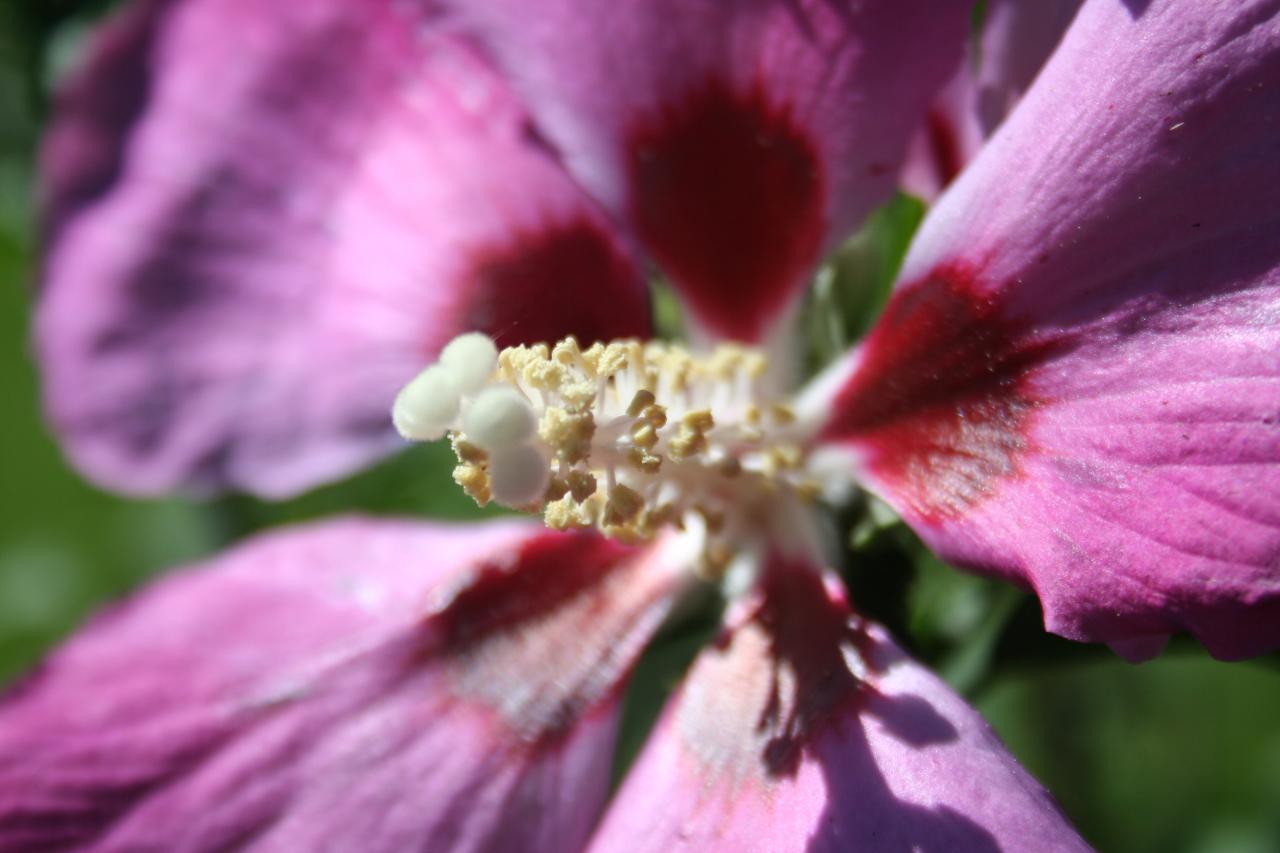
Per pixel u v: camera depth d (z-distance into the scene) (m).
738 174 0.17
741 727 0.16
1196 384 0.14
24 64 0.20
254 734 0.17
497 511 0.22
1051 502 0.15
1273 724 0.25
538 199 0.18
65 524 0.26
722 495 0.17
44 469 0.26
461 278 0.18
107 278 0.19
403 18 0.18
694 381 0.17
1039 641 0.17
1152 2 0.14
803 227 0.17
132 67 0.18
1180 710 0.25
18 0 0.20
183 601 0.18
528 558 0.18
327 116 0.18
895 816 0.15
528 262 0.18
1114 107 0.14
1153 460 0.14
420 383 0.15
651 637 0.17
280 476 0.18
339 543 0.18
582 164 0.18
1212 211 0.14
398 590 0.18
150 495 0.19
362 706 0.17
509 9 0.17
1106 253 0.15
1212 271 0.14
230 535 0.22
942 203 0.16
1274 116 0.14
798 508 0.17
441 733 0.17
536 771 0.17
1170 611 0.14
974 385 0.15
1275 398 0.14
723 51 0.17
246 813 0.17
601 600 0.17
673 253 0.18
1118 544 0.14
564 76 0.17
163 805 0.17
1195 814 0.25
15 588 0.25
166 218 0.19
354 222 0.18
